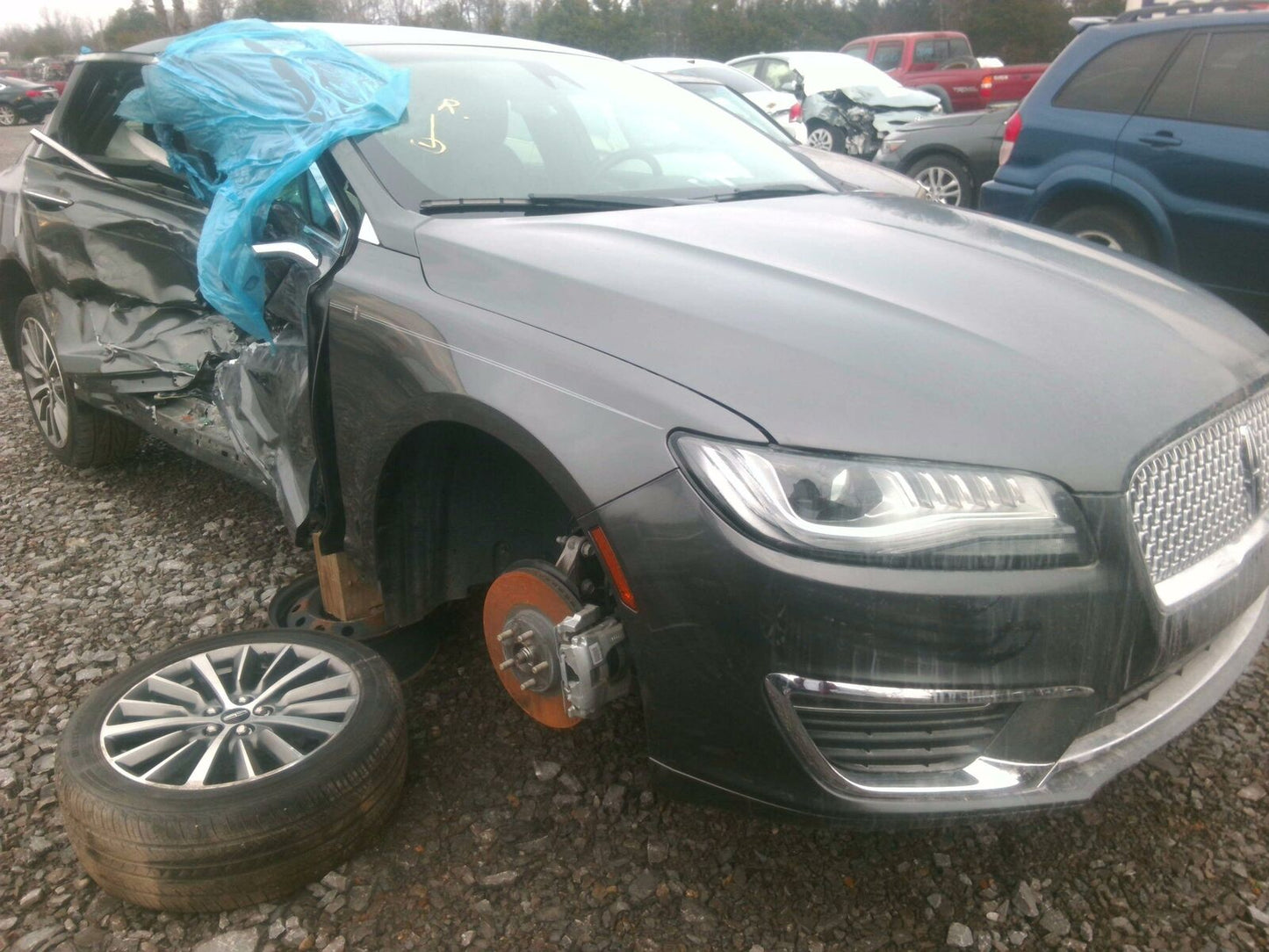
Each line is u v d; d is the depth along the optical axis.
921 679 1.67
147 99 2.83
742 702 1.74
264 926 1.96
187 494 4.10
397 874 2.08
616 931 1.96
